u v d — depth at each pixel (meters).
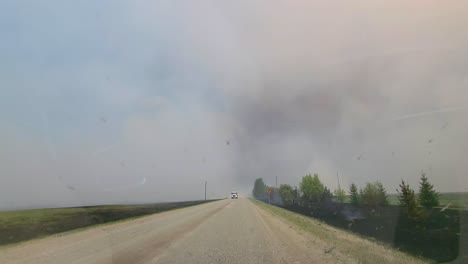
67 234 17.80
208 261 10.37
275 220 26.80
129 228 20.52
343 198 54.69
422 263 10.53
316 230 19.88
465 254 10.60
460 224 10.91
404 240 13.69
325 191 67.50
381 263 10.30
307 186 68.94
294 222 25.30
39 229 18.81
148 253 11.67
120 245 13.51
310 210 34.41
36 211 31.23
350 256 11.24
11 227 18.22
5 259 10.86
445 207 12.50
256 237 16.02
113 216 29.64
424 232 12.48
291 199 82.12
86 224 23.78
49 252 11.98
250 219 27.41
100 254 11.45
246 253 11.73
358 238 16.78
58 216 24.86
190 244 13.76
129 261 10.26
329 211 26.89
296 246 13.35
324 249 12.62
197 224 22.92
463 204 13.09
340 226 23.02
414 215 13.25
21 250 12.70
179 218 28.94
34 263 10.05
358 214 19.28
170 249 12.52
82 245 13.58
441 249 11.48
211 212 37.31
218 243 14.06
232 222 24.50
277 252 11.97
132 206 47.62
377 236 16.14
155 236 16.41
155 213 39.50
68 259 10.59
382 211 15.96
